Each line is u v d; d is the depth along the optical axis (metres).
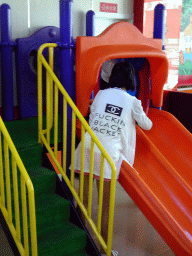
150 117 3.38
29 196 1.71
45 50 3.55
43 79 3.62
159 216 2.27
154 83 3.19
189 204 2.63
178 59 4.89
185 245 2.16
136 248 2.70
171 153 3.10
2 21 3.24
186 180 2.92
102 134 2.31
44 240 2.19
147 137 2.97
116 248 2.69
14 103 3.68
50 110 2.67
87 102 2.63
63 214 2.41
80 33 4.00
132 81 2.42
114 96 2.37
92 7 4.00
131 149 2.43
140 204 2.35
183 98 3.98
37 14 3.61
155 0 4.29
